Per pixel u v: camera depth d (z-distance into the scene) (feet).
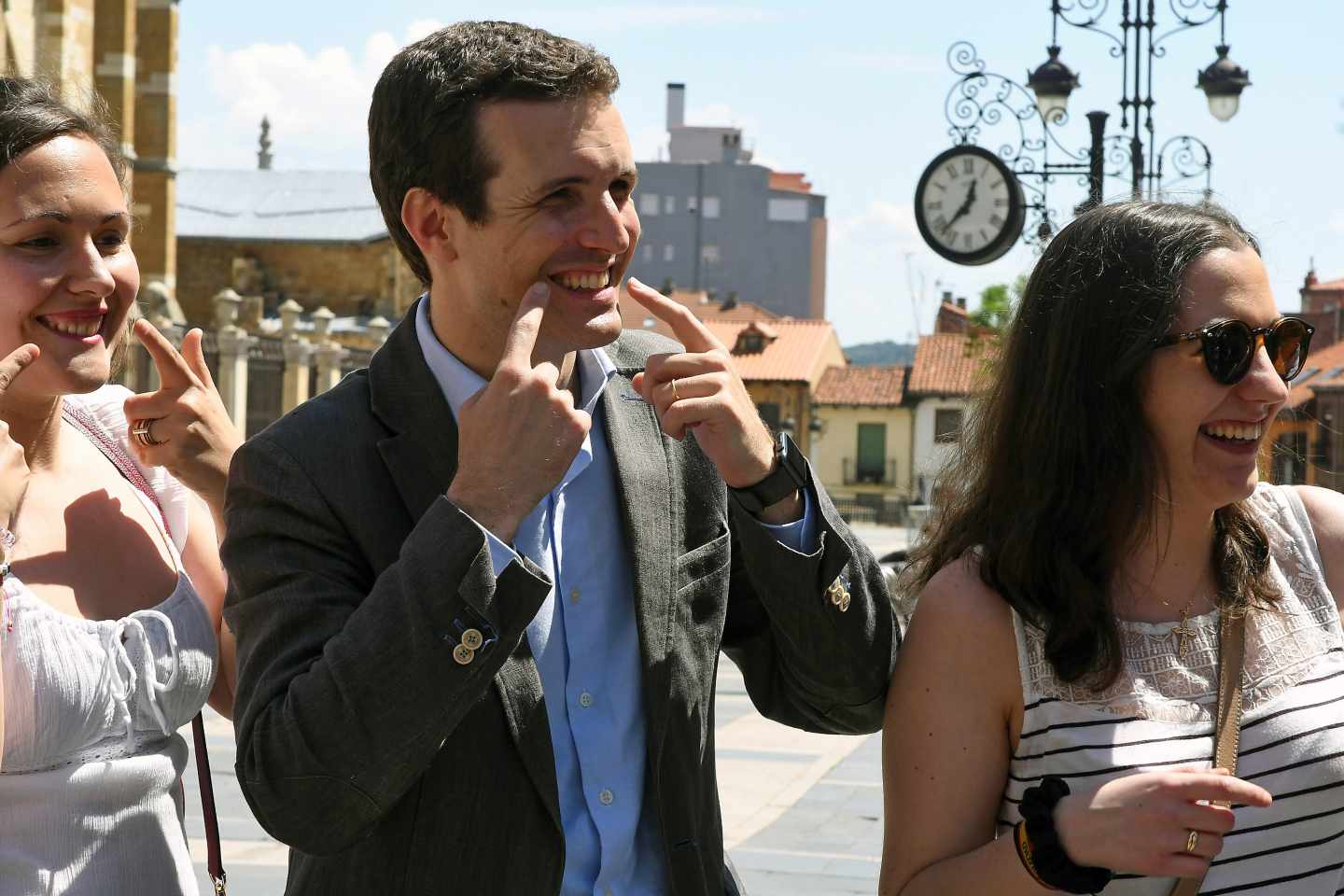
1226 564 8.09
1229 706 7.76
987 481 8.31
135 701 8.30
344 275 154.20
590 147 7.20
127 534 8.82
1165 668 7.86
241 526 7.45
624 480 7.82
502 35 7.31
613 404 8.05
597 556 7.79
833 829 27.48
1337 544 8.50
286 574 7.28
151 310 72.95
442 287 7.61
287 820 6.93
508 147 7.14
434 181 7.34
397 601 6.73
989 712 7.87
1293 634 8.10
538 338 7.47
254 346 79.97
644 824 7.68
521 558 6.84
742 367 219.20
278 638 7.18
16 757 7.82
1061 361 7.96
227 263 155.02
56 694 7.91
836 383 224.94
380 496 7.46
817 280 349.82
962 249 51.03
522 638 7.36
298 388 83.25
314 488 7.37
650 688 7.61
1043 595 7.77
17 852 7.82
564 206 7.25
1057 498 7.95
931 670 7.93
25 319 8.21
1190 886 7.48
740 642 8.60
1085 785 7.64
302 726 6.76
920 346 228.84
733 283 339.57
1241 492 7.88
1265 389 7.70
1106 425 7.85
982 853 7.48
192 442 8.75
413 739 6.72
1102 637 7.67
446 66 7.25
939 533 8.62
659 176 339.16
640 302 7.55
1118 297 7.80
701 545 8.07
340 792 6.79
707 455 7.93
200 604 8.88
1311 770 7.76
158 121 87.51
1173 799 6.91
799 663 7.84
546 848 7.27
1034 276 8.26
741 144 362.12
